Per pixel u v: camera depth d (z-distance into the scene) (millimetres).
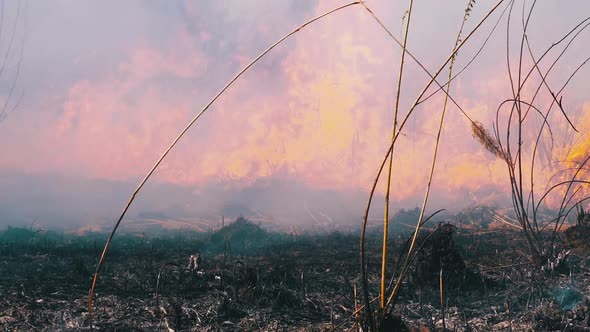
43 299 6699
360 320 4730
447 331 5594
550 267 7707
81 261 8242
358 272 8250
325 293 7152
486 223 13703
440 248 7410
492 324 5891
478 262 8609
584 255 8453
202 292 7145
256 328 5938
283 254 10062
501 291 7066
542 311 6137
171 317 6113
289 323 6094
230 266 8508
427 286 7293
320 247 10852
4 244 10406
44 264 8586
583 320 5828
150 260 8930
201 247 11750
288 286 7484
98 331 5715
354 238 12117
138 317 6148
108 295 6926
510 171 8039
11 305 6438
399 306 6535
